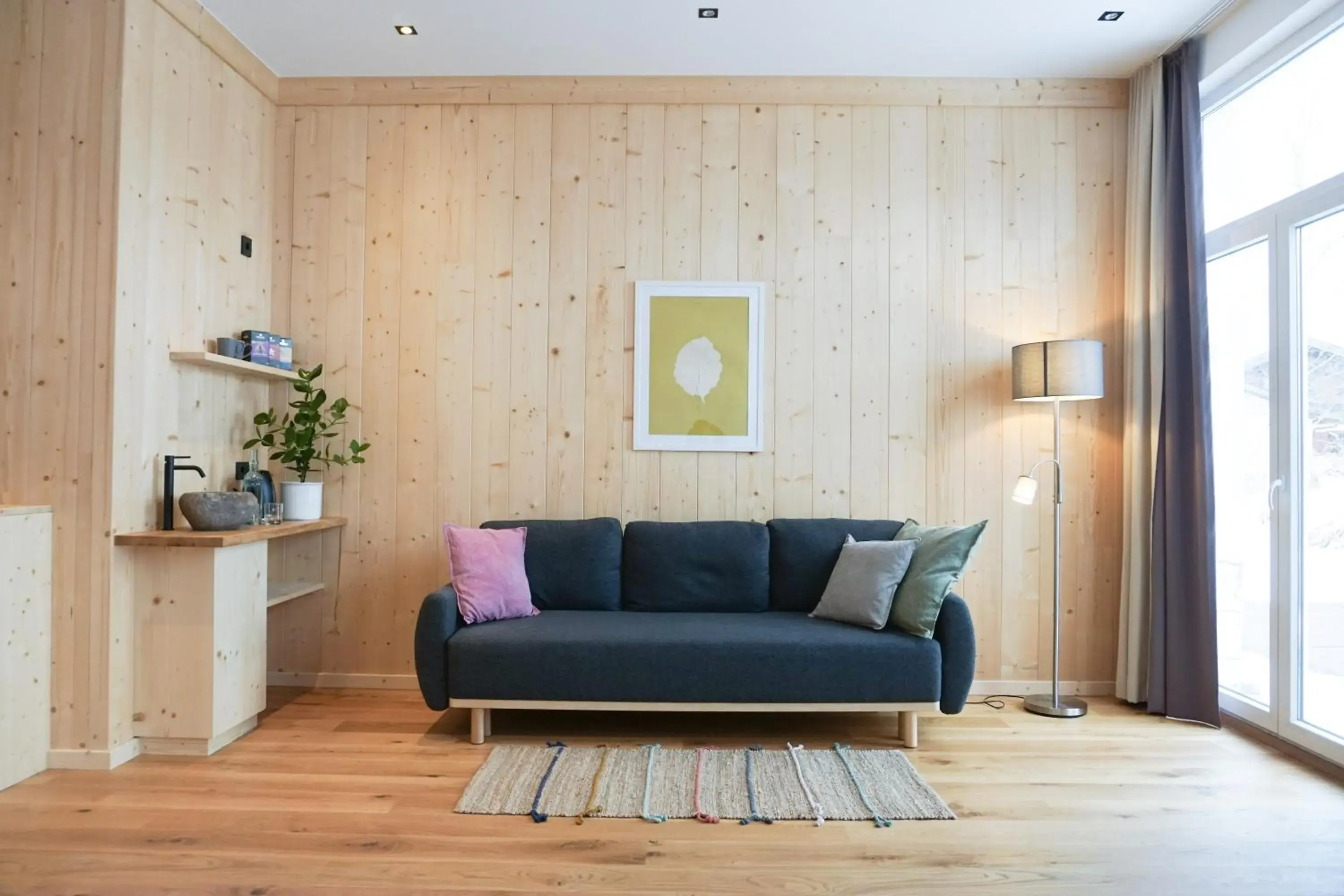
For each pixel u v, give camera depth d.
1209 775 2.87
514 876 2.14
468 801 2.59
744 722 3.46
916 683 3.09
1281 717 3.17
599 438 3.98
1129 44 3.63
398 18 3.47
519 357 3.99
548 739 3.22
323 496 4.00
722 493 3.96
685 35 3.60
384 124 4.03
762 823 2.48
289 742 3.18
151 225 3.09
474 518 3.98
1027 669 3.93
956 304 3.97
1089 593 3.93
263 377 3.88
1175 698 3.54
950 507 3.95
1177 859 2.25
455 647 3.12
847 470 3.95
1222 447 3.62
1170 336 3.59
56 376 2.91
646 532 3.74
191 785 2.73
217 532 3.09
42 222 2.92
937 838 2.38
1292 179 3.18
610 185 4.00
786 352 3.97
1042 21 3.45
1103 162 3.99
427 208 4.02
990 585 3.93
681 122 4.00
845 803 2.60
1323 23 2.98
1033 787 2.76
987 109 3.99
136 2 2.98
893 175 3.99
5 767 2.69
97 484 2.89
